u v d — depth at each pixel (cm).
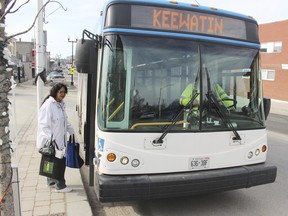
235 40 475
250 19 494
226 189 446
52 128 490
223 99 461
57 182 507
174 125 427
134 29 418
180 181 415
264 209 504
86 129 496
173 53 435
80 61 431
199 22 453
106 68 412
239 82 478
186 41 442
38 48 769
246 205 519
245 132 475
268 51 3031
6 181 295
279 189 599
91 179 470
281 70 2891
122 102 412
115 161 405
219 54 462
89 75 476
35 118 1360
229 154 463
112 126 409
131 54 417
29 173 596
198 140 439
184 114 433
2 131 284
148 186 403
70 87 3825
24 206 452
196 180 423
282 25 2858
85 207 452
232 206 513
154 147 417
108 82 411
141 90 419
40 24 767
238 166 473
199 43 449
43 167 499
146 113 418
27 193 500
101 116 415
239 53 479
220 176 438
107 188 393
